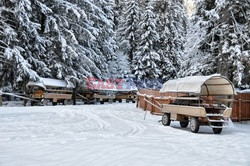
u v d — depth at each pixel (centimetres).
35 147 692
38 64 2623
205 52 2012
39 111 1714
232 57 1639
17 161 552
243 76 1716
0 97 2242
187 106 1242
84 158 580
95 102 3222
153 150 672
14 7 2433
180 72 2164
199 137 1037
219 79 1311
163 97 1816
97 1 3503
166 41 4578
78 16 2742
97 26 3494
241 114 1686
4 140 809
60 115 1559
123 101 4169
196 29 1983
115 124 1311
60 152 634
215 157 649
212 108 1244
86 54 3284
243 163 588
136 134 1049
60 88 2689
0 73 2570
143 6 5219
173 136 1041
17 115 1477
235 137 1066
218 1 1627
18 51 2308
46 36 2786
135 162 552
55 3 2814
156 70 4375
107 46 3884
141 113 1925
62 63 2802
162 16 4675
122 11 5344
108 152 633
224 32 1709
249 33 1688
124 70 4412
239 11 1741
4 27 2359
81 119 1435
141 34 4525
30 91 2444
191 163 561
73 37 2738
